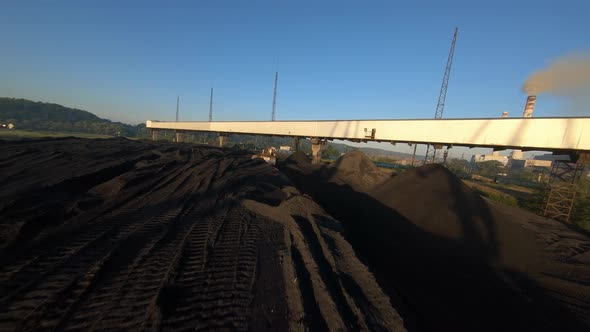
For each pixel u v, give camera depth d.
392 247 8.99
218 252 5.11
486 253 8.59
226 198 9.34
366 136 24.20
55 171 10.71
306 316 3.45
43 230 5.31
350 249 6.04
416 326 4.75
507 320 5.55
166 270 4.20
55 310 3.12
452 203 11.47
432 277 7.23
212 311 3.37
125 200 8.00
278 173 18.42
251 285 4.06
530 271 7.84
